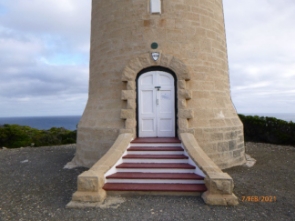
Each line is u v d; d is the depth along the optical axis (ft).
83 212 15.43
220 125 26.66
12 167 29.78
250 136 53.62
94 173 17.95
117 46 28.04
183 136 24.40
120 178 19.26
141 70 27.02
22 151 43.80
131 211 15.39
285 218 14.40
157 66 26.76
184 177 19.07
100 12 30.35
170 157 21.80
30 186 21.43
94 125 27.91
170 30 27.04
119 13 28.35
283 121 49.16
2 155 39.60
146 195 17.99
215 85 28.19
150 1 27.53
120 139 24.30
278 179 22.53
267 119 51.34
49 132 72.18
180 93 25.84
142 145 24.31
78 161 30.07
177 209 15.58
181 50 26.91
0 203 17.42
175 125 26.73
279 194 18.40
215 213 14.98
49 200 17.79
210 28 28.81
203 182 18.84
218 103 27.84
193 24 27.61
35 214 15.37
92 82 31.04
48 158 35.35
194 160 20.39
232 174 24.31
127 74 26.45
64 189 20.36
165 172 20.43
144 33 27.17
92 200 16.79
